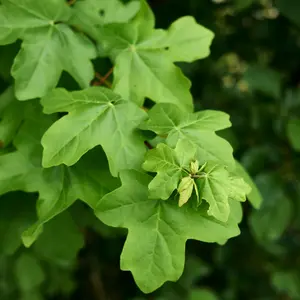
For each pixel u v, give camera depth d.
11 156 0.42
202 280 0.81
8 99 0.45
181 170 0.39
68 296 0.83
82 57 0.43
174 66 0.44
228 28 0.72
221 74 0.75
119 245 0.83
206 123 0.41
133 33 0.44
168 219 0.39
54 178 0.42
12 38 0.42
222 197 0.38
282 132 0.64
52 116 0.44
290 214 0.62
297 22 0.60
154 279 0.38
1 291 0.63
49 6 0.43
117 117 0.41
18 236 0.46
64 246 0.47
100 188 0.41
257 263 0.79
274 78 0.64
